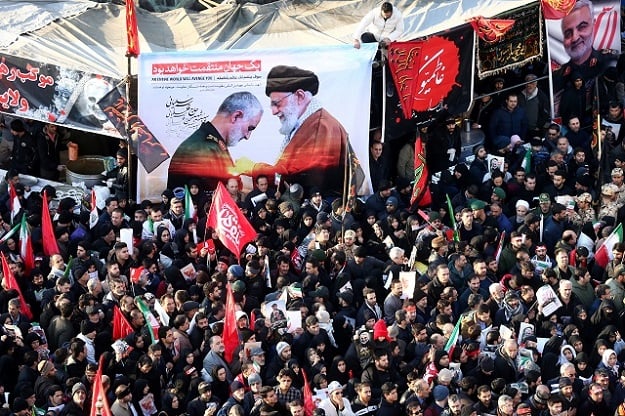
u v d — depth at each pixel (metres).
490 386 26.09
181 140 33.66
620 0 36.41
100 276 29.83
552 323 28.12
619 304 29.19
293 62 33.53
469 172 33.75
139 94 33.38
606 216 31.89
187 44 34.88
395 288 28.67
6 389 26.88
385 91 34.09
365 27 34.03
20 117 34.78
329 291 29.19
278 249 30.95
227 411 25.47
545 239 31.41
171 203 32.16
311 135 33.84
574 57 36.31
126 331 27.42
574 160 34.16
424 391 25.73
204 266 29.97
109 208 32.03
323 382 25.83
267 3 36.84
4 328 27.50
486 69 35.03
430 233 30.73
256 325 27.30
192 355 26.80
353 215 32.38
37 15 35.91
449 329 27.34
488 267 29.94
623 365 27.39
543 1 35.50
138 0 36.62
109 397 25.61
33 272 29.50
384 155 34.44
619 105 35.94
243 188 34.00
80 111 33.78
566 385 25.86
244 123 33.75
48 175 35.22
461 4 36.06
